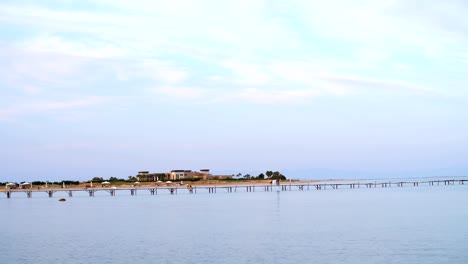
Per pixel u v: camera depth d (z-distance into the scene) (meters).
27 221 78.44
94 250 48.62
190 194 178.88
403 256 43.38
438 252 44.75
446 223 65.31
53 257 45.38
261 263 41.69
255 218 77.31
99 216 85.69
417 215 76.81
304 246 49.09
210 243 51.84
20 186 173.00
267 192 189.00
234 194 174.50
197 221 73.88
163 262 42.56
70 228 67.56
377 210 88.06
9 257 45.62
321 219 73.75
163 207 106.12
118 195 176.00
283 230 61.38
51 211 99.81
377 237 53.84
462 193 150.00
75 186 189.50
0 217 86.50
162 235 58.53
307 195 156.62
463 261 41.16
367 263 41.06
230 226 66.69
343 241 51.59
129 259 44.00
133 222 74.00
